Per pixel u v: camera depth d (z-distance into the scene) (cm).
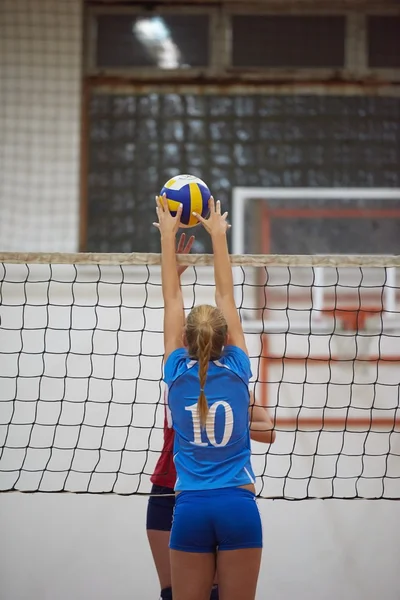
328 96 1598
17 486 1272
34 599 1238
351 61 1608
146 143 1585
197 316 645
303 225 1408
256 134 1586
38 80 1570
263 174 1576
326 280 1398
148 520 827
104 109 1588
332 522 1261
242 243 1408
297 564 1246
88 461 1283
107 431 1296
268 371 1346
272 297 1386
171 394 644
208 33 1616
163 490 823
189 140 1585
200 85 1598
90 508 1268
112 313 1384
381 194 1411
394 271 1389
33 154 1553
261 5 1617
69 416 1305
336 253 1402
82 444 1289
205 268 1442
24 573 1245
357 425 1309
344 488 1276
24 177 1546
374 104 1595
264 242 1410
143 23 1616
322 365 1348
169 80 1598
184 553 608
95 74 1595
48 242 1532
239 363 650
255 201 1420
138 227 1565
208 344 627
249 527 607
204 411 620
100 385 1321
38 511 1265
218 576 614
